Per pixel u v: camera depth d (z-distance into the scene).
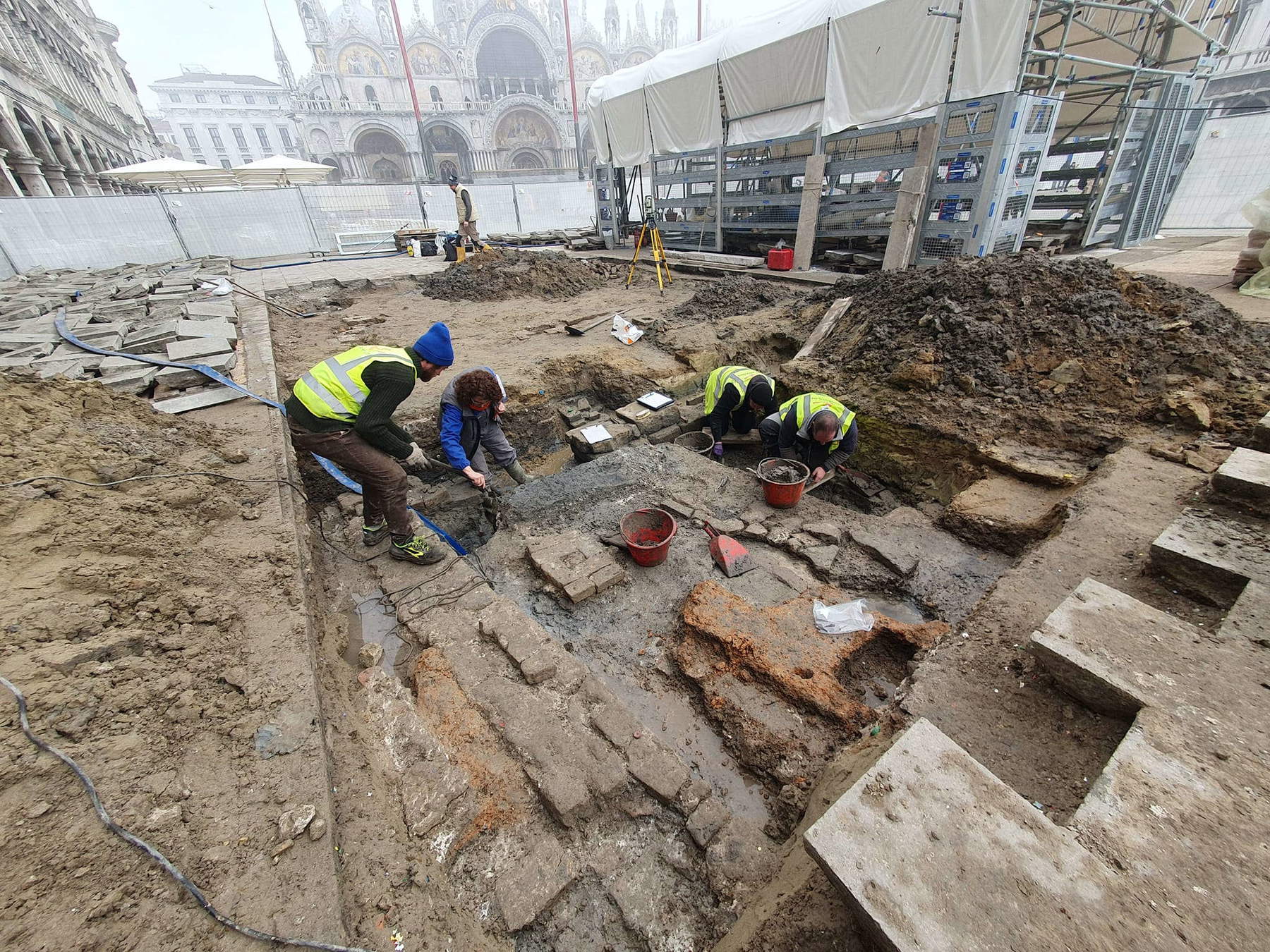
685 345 6.53
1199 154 10.98
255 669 2.03
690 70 10.38
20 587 1.94
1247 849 1.28
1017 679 2.02
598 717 2.23
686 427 5.65
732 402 4.86
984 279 4.75
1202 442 3.31
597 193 14.84
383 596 3.01
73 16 28.19
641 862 1.86
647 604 3.07
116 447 2.96
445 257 14.36
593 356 6.45
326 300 9.69
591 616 3.01
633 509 3.88
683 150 11.51
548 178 48.25
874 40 7.57
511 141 48.69
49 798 1.41
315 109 44.19
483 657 2.53
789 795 2.05
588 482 4.17
